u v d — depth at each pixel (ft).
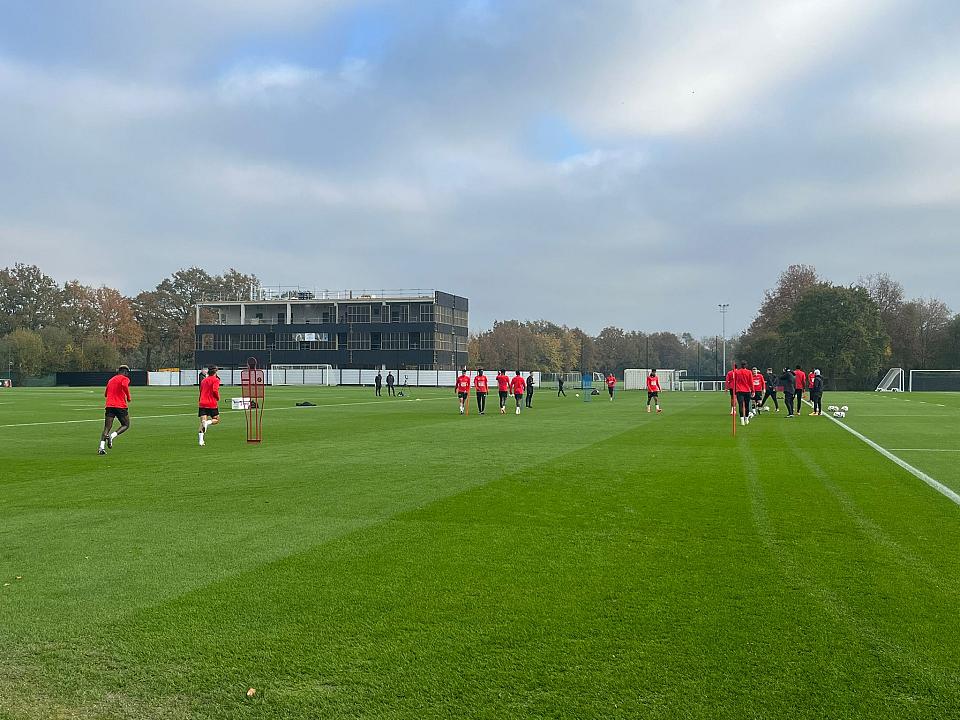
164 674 15.78
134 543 26.84
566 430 78.79
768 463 49.49
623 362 608.60
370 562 24.04
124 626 18.39
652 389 117.08
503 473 44.60
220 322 396.16
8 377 353.92
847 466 47.91
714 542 26.66
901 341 348.79
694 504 34.06
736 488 38.70
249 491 38.27
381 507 33.53
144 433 75.51
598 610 19.31
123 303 434.71
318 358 374.43
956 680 15.20
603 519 30.71
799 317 302.25
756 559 24.27
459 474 44.24
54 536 28.02
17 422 91.15
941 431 77.71
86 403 144.36
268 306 389.60
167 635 17.80
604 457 53.06
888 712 13.94
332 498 35.96
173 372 329.72
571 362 548.72
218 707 14.42
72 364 384.88
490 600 20.13
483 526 29.43
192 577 22.49
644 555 24.81
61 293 430.61
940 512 32.14
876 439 68.08
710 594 20.58
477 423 90.12
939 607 19.42
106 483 41.32
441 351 372.17
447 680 15.39
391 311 374.02
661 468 46.85
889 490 38.09
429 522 30.22
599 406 140.26
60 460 52.34
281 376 334.44
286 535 28.02
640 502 34.58
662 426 85.05
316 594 20.71
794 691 14.76
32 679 15.60
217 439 68.69
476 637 17.54
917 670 15.64
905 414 110.83
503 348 468.34
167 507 33.83
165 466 48.83
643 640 17.30
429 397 184.75
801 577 22.20
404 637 17.57
